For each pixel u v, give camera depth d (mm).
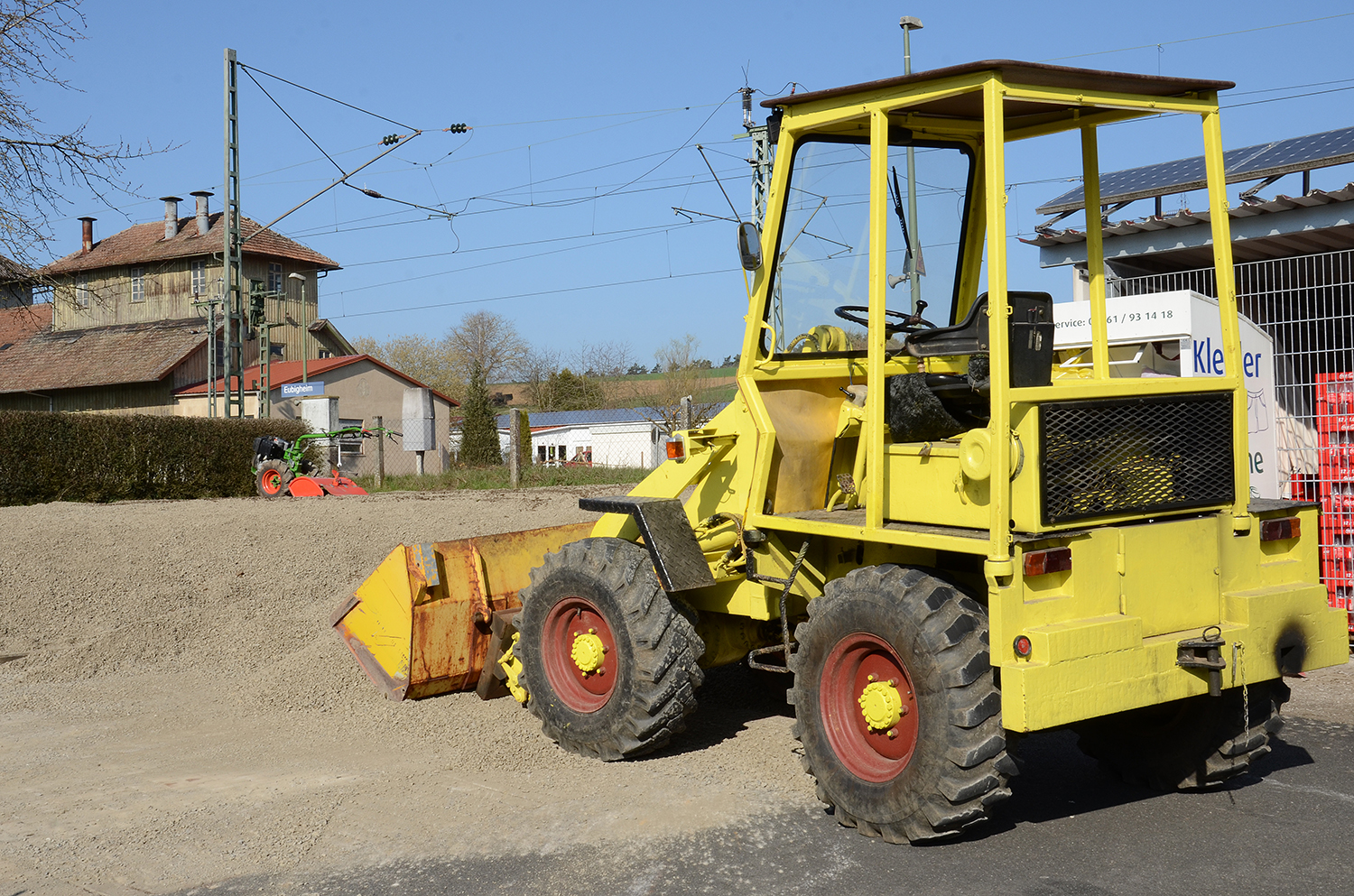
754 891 3465
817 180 4473
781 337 4629
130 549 9250
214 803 4391
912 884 3488
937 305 4688
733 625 5383
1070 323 7930
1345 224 7824
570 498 13305
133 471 15109
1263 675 3873
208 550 9375
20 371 34469
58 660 6984
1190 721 4305
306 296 38781
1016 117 4441
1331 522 7082
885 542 4066
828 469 4801
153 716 5902
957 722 3547
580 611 5129
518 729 5414
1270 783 4512
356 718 5684
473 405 30734
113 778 4793
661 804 4281
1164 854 3729
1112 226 8648
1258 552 4070
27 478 14000
